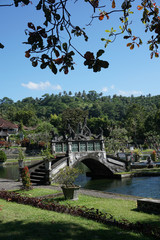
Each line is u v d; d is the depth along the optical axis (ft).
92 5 16.53
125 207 31.91
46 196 42.65
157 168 92.94
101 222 23.72
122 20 18.53
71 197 38.65
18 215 25.48
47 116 561.84
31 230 19.99
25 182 50.49
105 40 17.94
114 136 169.58
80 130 85.81
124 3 17.12
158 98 627.87
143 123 279.28
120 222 22.36
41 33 15.17
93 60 14.49
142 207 29.58
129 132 271.90
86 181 80.89
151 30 18.60
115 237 18.71
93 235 19.02
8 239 17.67
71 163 71.97
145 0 18.79
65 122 248.93
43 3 15.44
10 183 62.85
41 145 208.85
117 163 87.10
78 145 77.10
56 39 15.66
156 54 19.47
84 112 250.78
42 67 16.11
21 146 219.00
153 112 270.67
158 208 27.78
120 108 530.27
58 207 28.66
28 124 395.34
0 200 37.11
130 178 79.77
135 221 24.23
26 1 13.79
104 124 329.52
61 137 78.48
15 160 161.27
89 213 25.73
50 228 20.61
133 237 18.80
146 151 207.62
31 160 159.63
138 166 95.71
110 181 77.15
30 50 15.58
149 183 68.33
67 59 16.14
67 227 20.95
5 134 250.57
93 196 42.24
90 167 91.30
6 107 597.52
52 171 64.59
